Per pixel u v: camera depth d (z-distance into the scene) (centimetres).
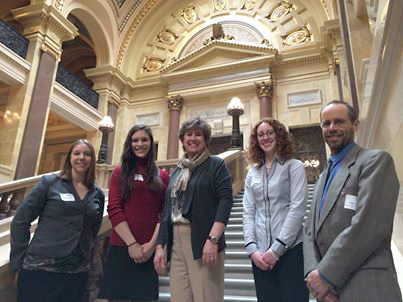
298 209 212
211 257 198
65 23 1072
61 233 223
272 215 223
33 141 944
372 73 382
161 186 251
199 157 232
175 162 695
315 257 173
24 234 217
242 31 1384
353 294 146
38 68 996
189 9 1503
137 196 241
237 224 516
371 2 373
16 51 953
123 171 246
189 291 211
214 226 207
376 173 158
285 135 243
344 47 688
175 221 221
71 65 1767
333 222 170
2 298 228
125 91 1422
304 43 1258
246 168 788
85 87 1268
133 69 1467
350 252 148
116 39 1439
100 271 266
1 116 1146
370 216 149
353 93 641
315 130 1185
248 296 323
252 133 254
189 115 1320
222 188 221
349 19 610
